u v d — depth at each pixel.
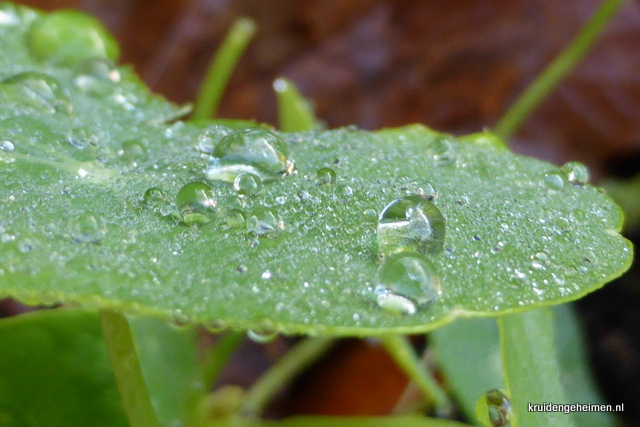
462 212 0.11
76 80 0.13
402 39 0.25
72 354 0.12
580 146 0.26
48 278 0.10
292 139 0.12
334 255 0.10
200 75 0.26
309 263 0.10
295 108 0.16
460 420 0.16
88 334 0.12
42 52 0.13
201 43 0.26
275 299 0.10
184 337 0.14
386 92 0.25
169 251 0.10
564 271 0.10
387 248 0.10
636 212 0.22
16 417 0.12
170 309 0.10
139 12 0.25
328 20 0.25
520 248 0.10
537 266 0.10
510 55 0.25
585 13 0.25
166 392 0.14
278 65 0.25
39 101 0.12
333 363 0.19
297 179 0.11
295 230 0.10
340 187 0.11
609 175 0.25
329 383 0.19
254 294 0.10
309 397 0.19
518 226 0.11
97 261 0.10
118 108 0.12
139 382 0.11
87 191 0.11
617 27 0.25
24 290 0.10
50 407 0.12
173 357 0.14
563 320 0.17
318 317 0.10
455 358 0.14
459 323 0.14
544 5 0.25
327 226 0.10
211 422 0.16
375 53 0.25
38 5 0.24
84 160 0.11
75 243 0.10
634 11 0.25
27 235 0.10
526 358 0.11
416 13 0.25
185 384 0.14
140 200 0.11
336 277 0.10
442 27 0.25
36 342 0.12
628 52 0.25
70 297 0.10
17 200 0.10
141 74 0.26
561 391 0.11
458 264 0.10
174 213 0.10
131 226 0.10
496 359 0.14
